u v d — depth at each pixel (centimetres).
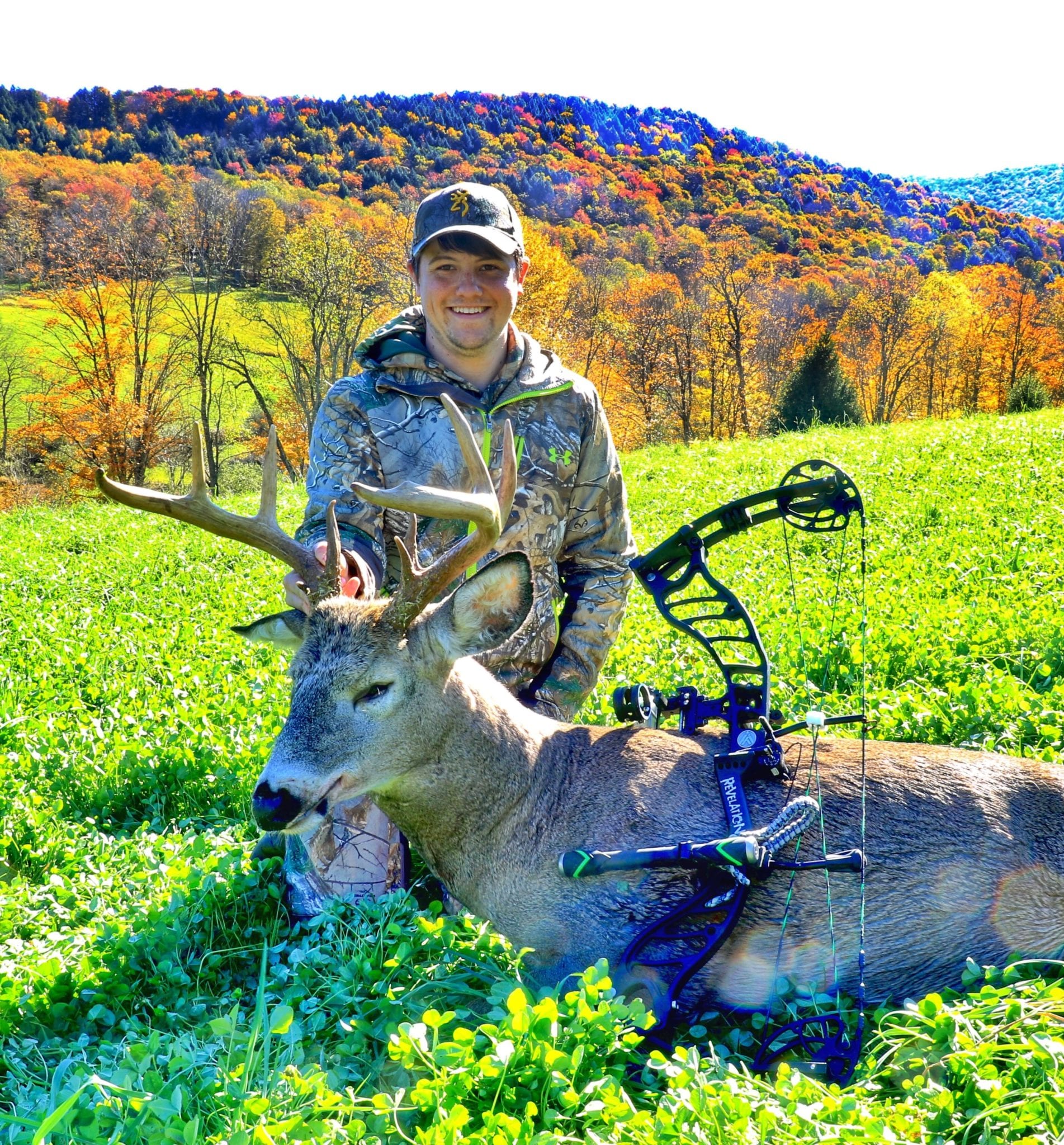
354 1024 355
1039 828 379
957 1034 318
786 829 360
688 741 405
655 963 367
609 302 6662
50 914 456
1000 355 7769
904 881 371
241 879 446
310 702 372
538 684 490
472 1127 302
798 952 371
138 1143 300
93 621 985
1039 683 621
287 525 1698
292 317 5334
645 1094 322
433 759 387
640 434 6562
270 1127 292
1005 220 13675
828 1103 298
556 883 382
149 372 5156
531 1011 318
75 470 4928
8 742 659
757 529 1196
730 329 6775
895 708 554
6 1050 362
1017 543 971
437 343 480
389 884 450
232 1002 396
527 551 480
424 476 475
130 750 602
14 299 6353
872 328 7725
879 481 1511
